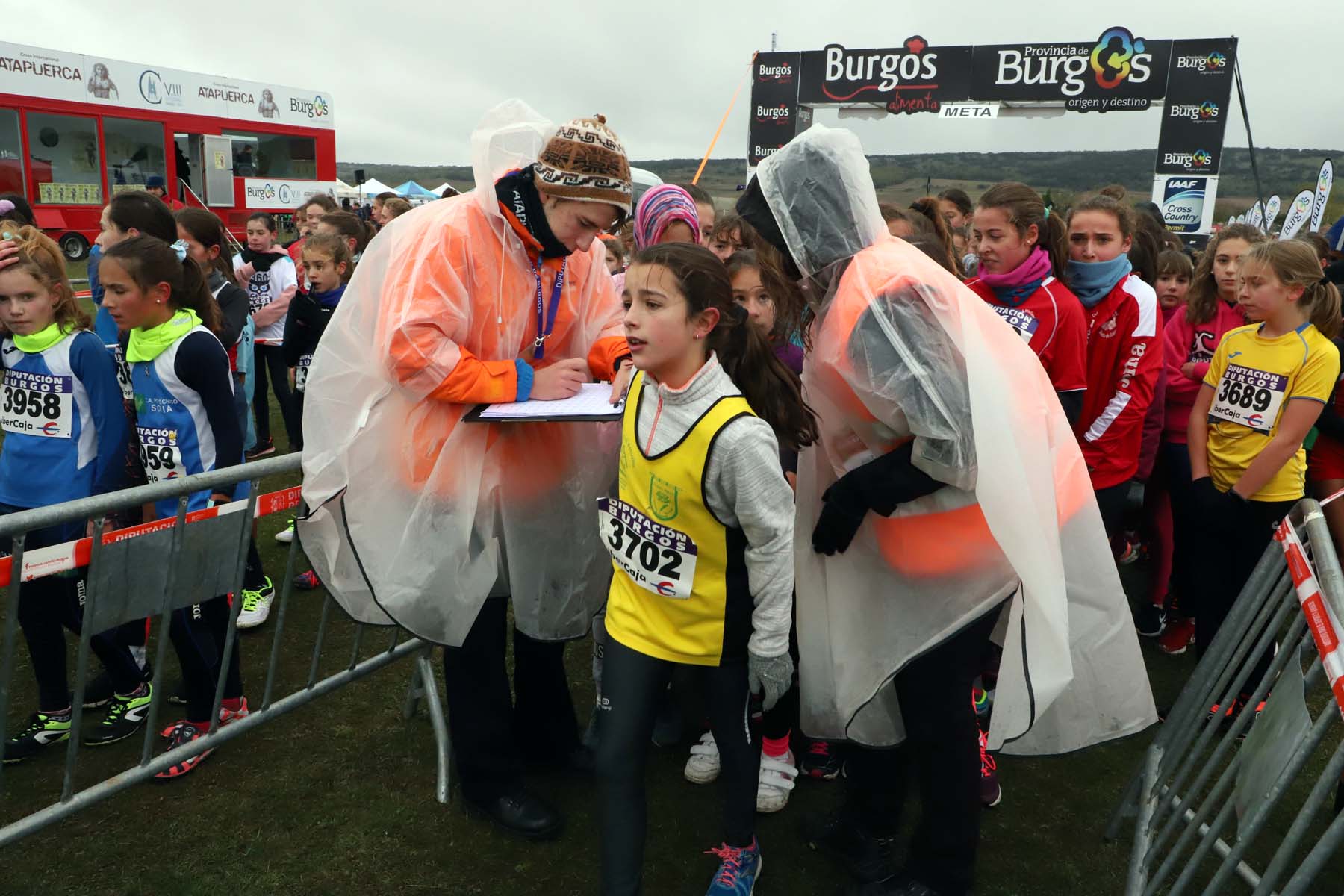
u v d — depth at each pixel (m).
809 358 1.92
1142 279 3.85
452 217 2.01
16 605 1.82
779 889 2.19
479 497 2.11
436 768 2.64
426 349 1.90
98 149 15.77
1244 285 2.79
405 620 2.05
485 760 2.30
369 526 2.03
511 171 2.07
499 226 2.04
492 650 2.27
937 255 2.06
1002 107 16.81
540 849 2.31
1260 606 2.14
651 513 1.82
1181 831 2.40
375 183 19.80
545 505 2.22
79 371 2.63
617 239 5.20
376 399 2.02
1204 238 15.70
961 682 1.87
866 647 1.94
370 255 2.06
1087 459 3.00
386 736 2.80
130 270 2.49
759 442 1.70
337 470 2.02
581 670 3.32
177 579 2.10
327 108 19.56
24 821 1.97
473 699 2.26
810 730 2.11
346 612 2.12
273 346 5.32
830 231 1.79
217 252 4.22
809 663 2.05
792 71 17.56
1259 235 3.30
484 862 2.26
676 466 1.74
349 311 2.05
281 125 18.61
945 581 1.84
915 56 16.77
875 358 1.68
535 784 2.59
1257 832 1.51
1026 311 2.61
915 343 1.66
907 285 1.68
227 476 2.08
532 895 2.15
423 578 2.04
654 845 2.35
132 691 2.76
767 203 1.83
